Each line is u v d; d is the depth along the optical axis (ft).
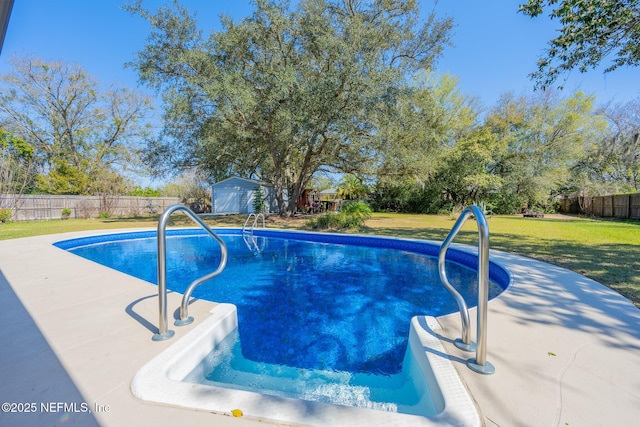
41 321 6.81
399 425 3.61
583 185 56.34
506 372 4.74
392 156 36.78
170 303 8.01
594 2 13.73
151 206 55.93
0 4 4.96
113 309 7.60
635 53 15.14
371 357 7.40
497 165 59.88
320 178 73.36
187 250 22.88
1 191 38.50
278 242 26.32
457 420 3.68
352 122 33.30
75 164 58.54
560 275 11.35
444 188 60.18
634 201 41.63
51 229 29.84
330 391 5.98
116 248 23.44
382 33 33.60
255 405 3.95
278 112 31.81
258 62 35.47
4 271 11.89
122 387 4.32
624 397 4.15
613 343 5.79
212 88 29.19
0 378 4.54
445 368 4.83
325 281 14.34
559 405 3.97
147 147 44.93
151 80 34.35
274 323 9.46
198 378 5.80
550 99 57.21
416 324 6.63
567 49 16.03
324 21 31.35
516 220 41.24
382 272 16.05
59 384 4.40
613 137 57.00
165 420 3.66
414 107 39.91
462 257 17.52
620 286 10.00
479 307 4.83
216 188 57.67
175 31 33.06
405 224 36.09
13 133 54.19
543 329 6.45
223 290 12.89
